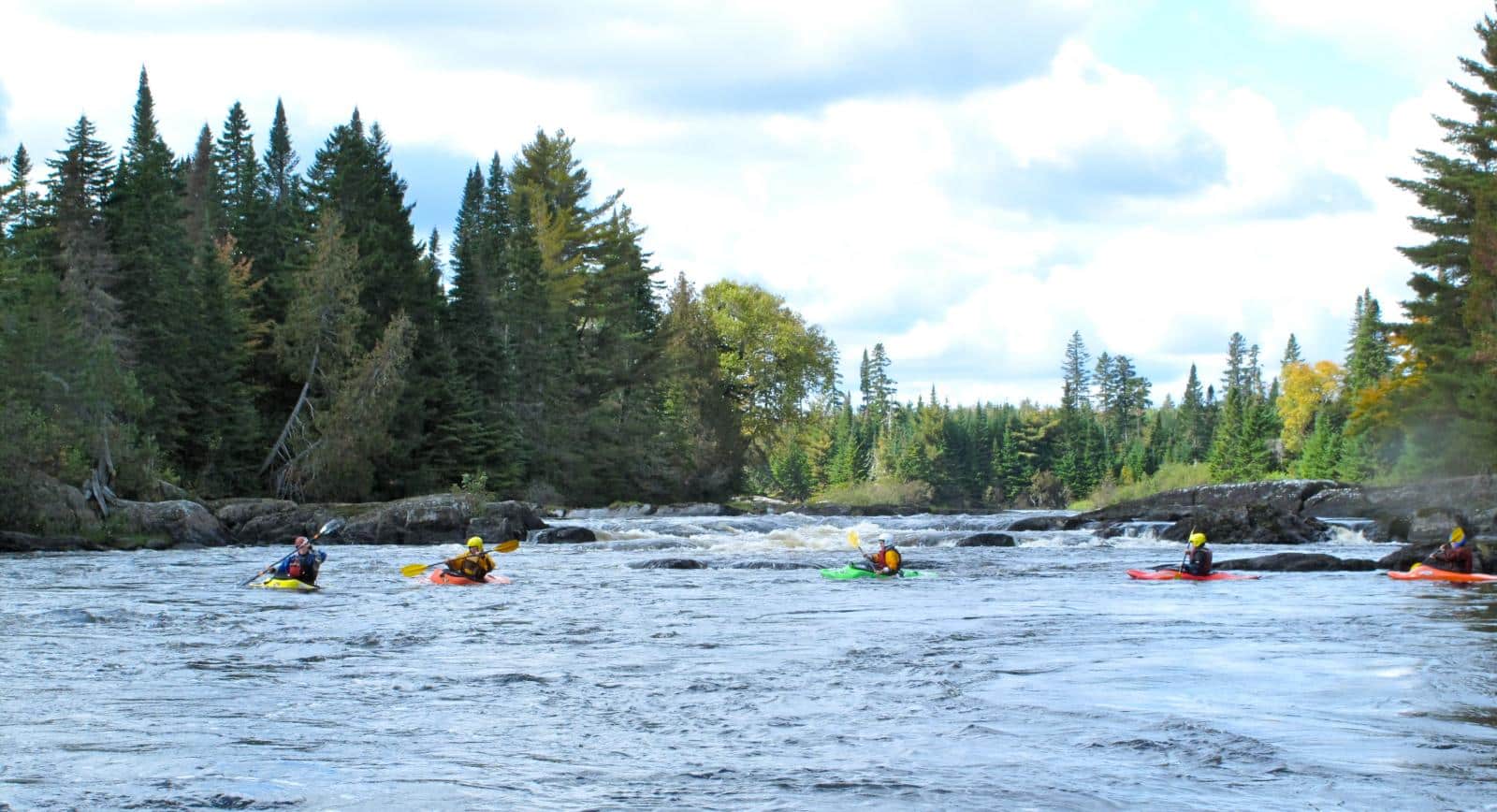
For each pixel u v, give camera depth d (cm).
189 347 5244
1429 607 1912
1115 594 2192
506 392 6838
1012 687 1152
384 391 5484
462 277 6712
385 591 2284
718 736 939
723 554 3472
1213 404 16075
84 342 4341
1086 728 945
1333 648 1402
